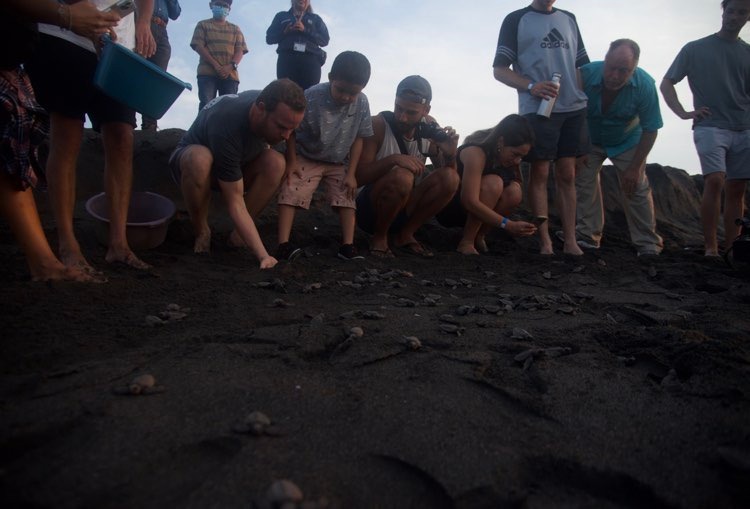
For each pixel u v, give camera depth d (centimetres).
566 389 203
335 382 201
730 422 180
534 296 355
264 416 165
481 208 493
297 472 145
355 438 164
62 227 319
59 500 129
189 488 137
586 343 256
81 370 197
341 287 361
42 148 536
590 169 600
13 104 252
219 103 402
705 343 239
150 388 183
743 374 210
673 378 216
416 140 508
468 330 270
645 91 555
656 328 274
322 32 624
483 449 162
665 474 155
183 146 425
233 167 391
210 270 378
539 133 518
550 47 520
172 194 578
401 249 523
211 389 187
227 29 677
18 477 137
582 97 527
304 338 240
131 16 359
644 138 563
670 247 695
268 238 504
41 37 304
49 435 155
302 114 379
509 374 217
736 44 554
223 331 250
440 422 176
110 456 147
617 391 203
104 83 299
